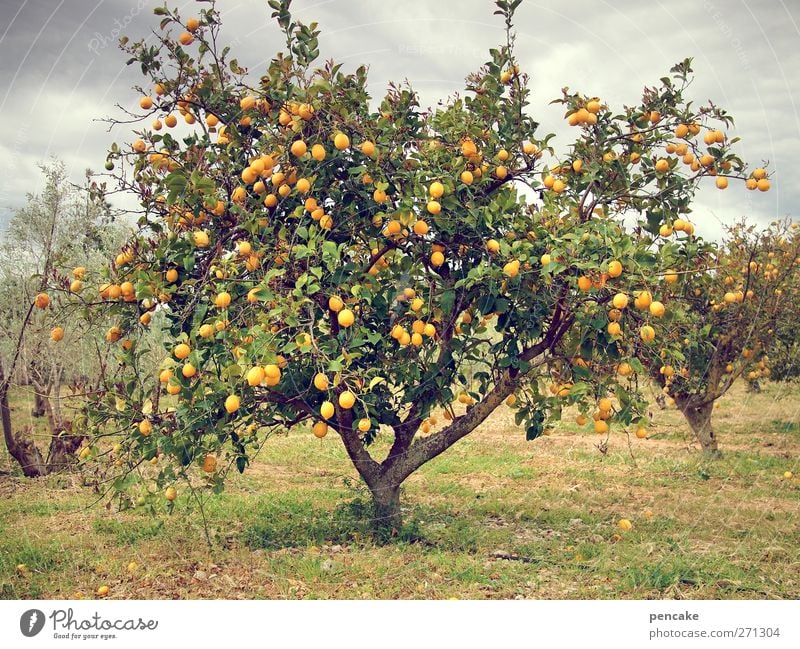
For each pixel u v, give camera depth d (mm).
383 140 5488
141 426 5297
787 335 10023
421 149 5766
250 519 6871
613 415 5652
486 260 5609
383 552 5688
